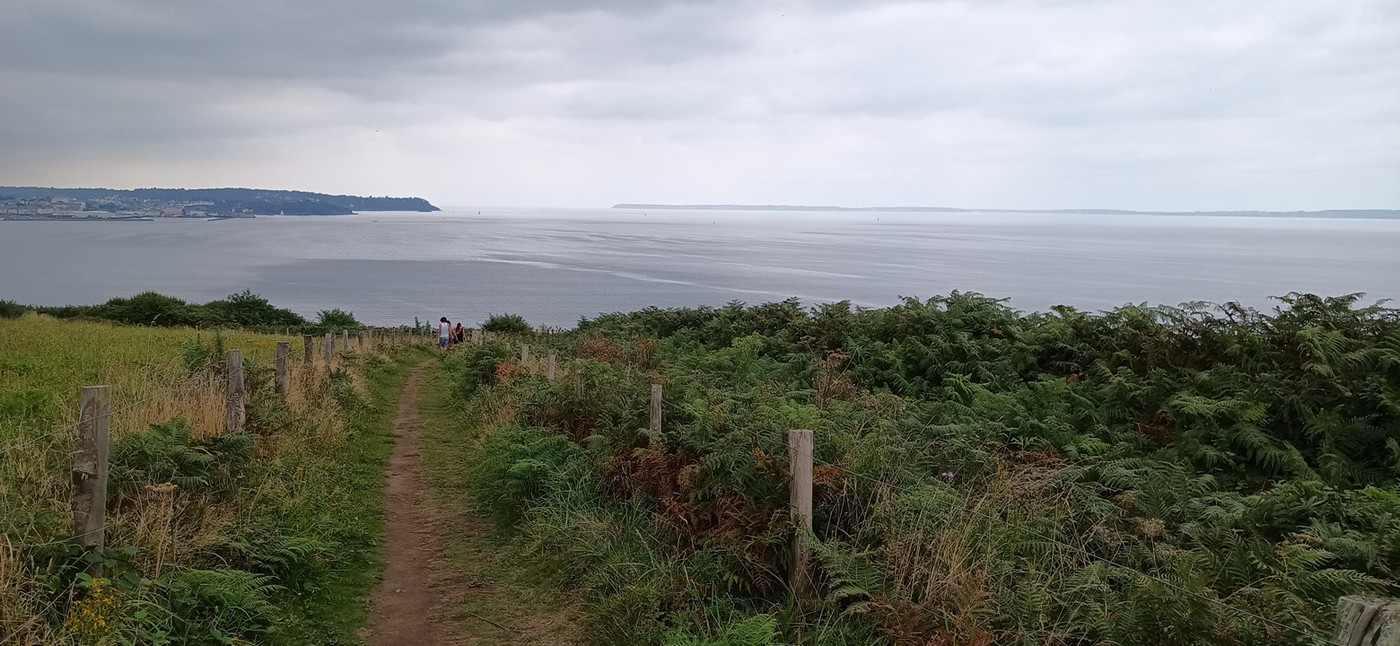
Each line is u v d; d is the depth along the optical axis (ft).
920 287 404.77
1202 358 35.42
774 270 547.49
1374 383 29.35
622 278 497.87
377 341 109.60
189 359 41.78
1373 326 34.91
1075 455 26.30
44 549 17.06
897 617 16.93
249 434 30.58
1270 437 27.89
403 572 24.72
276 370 41.83
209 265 620.49
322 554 23.81
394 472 37.68
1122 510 21.53
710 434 25.70
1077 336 41.75
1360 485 25.67
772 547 20.26
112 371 44.75
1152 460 26.23
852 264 607.37
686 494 23.68
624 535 24.73
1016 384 38.86
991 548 18.24
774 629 17.51
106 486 18.26
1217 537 19.20
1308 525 20.61
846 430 26.96
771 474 21.43
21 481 20.61
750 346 53.31
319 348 76.18
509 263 647.15
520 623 21.18
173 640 16.72
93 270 567.18
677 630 18.51
